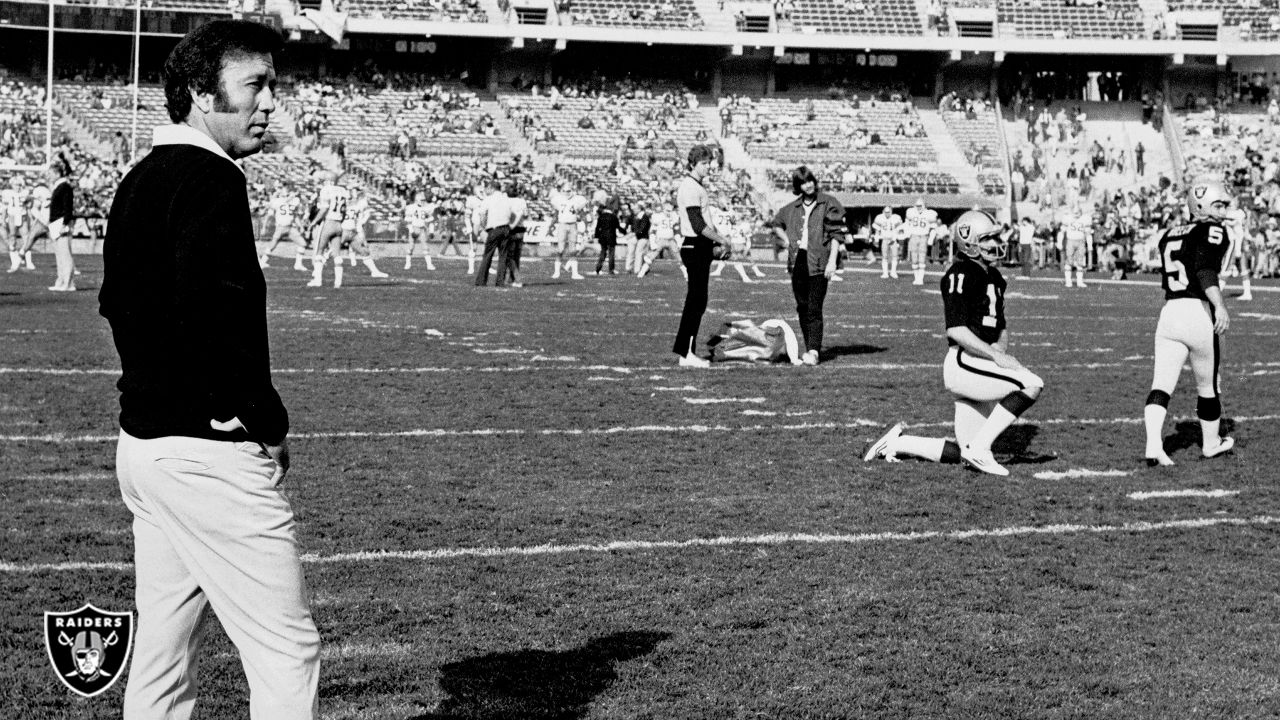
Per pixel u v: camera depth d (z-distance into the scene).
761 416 11.06
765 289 27.75
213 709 4.62
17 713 4.56
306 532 7.01
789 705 4.72
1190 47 53.28
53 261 32.97
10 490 7.87
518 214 26.28
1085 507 7.97
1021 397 8.78
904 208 49.03
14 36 48.75
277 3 50.09
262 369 3.35
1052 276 37.91
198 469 3.37
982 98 55.06
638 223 31.59
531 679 4.94
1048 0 54.91
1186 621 5.78
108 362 13.49
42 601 5.71
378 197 43.34
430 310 20.53
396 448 9.40
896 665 5.16
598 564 6.52
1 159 41.81
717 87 54.72
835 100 54.28
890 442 9.28
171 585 3.57
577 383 12.77
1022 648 5.39
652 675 5.00
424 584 6.13
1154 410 9.34
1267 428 10.92
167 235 3.33
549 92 53.56
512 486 8.22
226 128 3.49
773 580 6.29
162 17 47.47
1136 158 53.12
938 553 6.84
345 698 4.74
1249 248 37.19
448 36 51.16
